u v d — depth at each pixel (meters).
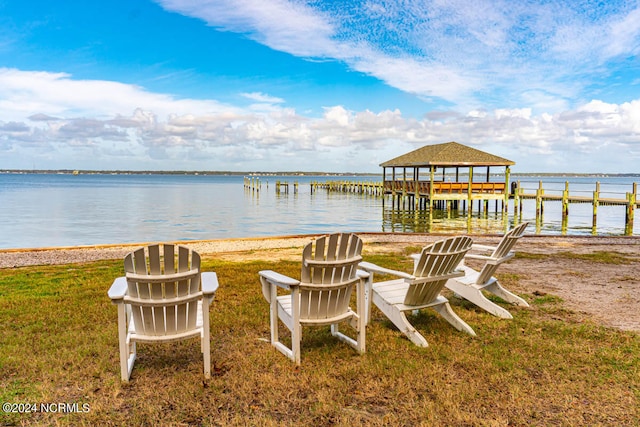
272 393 3.29
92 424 2.90
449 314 4.74
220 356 4.02
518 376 3.58
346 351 4.10
